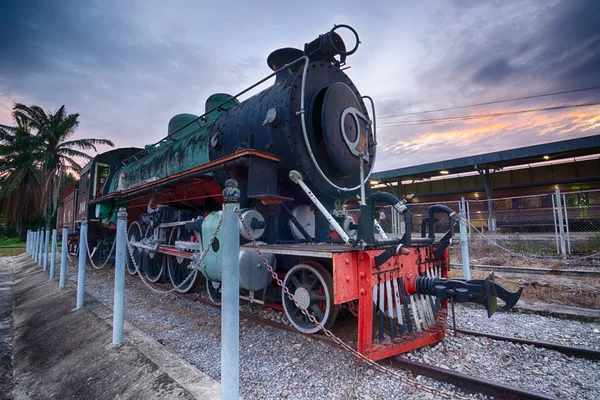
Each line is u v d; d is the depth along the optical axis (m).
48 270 10.65
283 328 3.99
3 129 29.41
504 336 3.64
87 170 11.01
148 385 2.78
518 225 14.60
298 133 4.00
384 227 15.50
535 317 4.49
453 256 10.31
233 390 2.12
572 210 13.50
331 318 3.37
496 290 2.61
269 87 4.88
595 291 5.43
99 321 4.52
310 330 3.53
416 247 3.55
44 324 5.46
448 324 4.18
